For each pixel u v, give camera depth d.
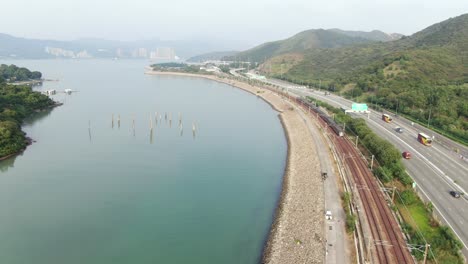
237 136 162.12
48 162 124.88
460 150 120.19
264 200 94.88
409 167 103.12
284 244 69.06
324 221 74.38
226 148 143.38
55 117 194.88
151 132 164.88
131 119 192.75
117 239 77.38
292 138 152.50
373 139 117.81
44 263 69.06
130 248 73.94
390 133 141.88
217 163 125.25
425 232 69.12
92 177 111.50
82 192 100.75
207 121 192.38
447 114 153.00
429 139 124.38
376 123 160.38
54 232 80.00
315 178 99.06
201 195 98.75
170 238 77.56
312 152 123.38
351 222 69.94
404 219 74.94
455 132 135.12
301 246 67.12
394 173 95.38
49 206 92.12
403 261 59.84
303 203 85.12
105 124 180.88
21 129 163.88
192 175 113.69
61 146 143.25
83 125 178.12
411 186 89.19
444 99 164.25
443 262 58.72
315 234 69.88
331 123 159.62
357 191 88.12
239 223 83.25
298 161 118.81
